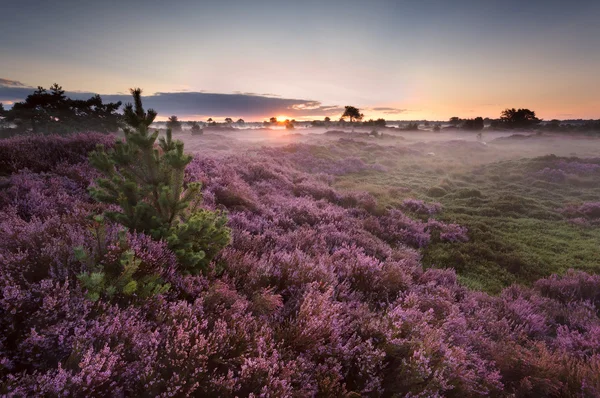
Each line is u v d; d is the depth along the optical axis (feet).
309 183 46.47
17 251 10.36
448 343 11.91
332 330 11.19
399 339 11.16
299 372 9.09
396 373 10.54
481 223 39.06
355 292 16.15
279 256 16.94
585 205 46.14
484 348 13.70
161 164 11.81
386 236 31.50
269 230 22.85
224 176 34.73
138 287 9.74
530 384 11.64
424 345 11.19
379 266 18.75
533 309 18.72
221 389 7.71
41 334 7.34
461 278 24.95
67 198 19.42
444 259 28.66
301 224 28.53
